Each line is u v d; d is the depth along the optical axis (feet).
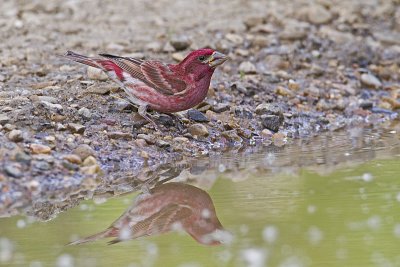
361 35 58.90
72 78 45.11
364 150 41.22
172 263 26.50
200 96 39.68
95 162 36.06
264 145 42.52
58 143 36.91
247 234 29.01
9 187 33.19
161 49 52.39
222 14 61.21
